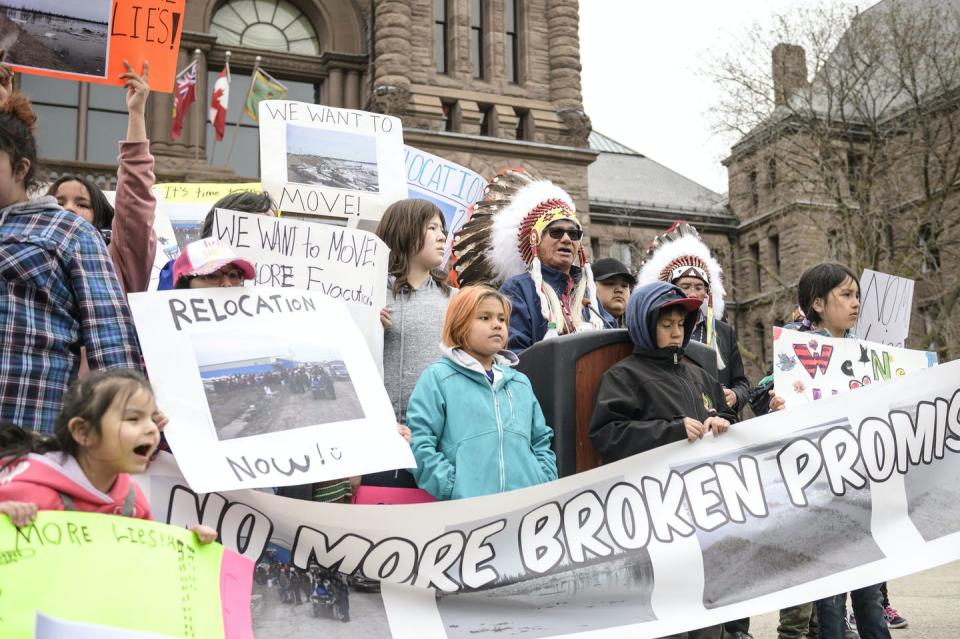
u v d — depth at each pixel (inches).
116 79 153.0
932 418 163.9
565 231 197.2
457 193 282.4
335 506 131.7
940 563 154.9
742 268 1683.1
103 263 124.0
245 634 110.0
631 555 144.3
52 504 99.7
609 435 153.3
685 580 146.3
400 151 222.8
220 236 158.4
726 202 1737.2
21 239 118.3
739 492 151.6
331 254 166.2
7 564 94.2
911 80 1057.5
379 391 136.8
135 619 100.3
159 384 124.0
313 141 214.4
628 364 159.6
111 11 153.1
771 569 149.6
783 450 156.4
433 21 1021.8
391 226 186.1
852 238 1085.8
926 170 1041.5
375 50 992.2
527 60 1059.3
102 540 100.8
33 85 879.1
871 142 1047.0
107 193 263.4
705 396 167.2
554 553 141.1
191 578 106.8
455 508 137.9
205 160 927.7
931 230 1095.6
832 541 154.0
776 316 1213.1
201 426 123.7
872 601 182.2
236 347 130.3
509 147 1011.3
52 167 834.8
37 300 118.1
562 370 160.9
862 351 197.9
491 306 157.0
